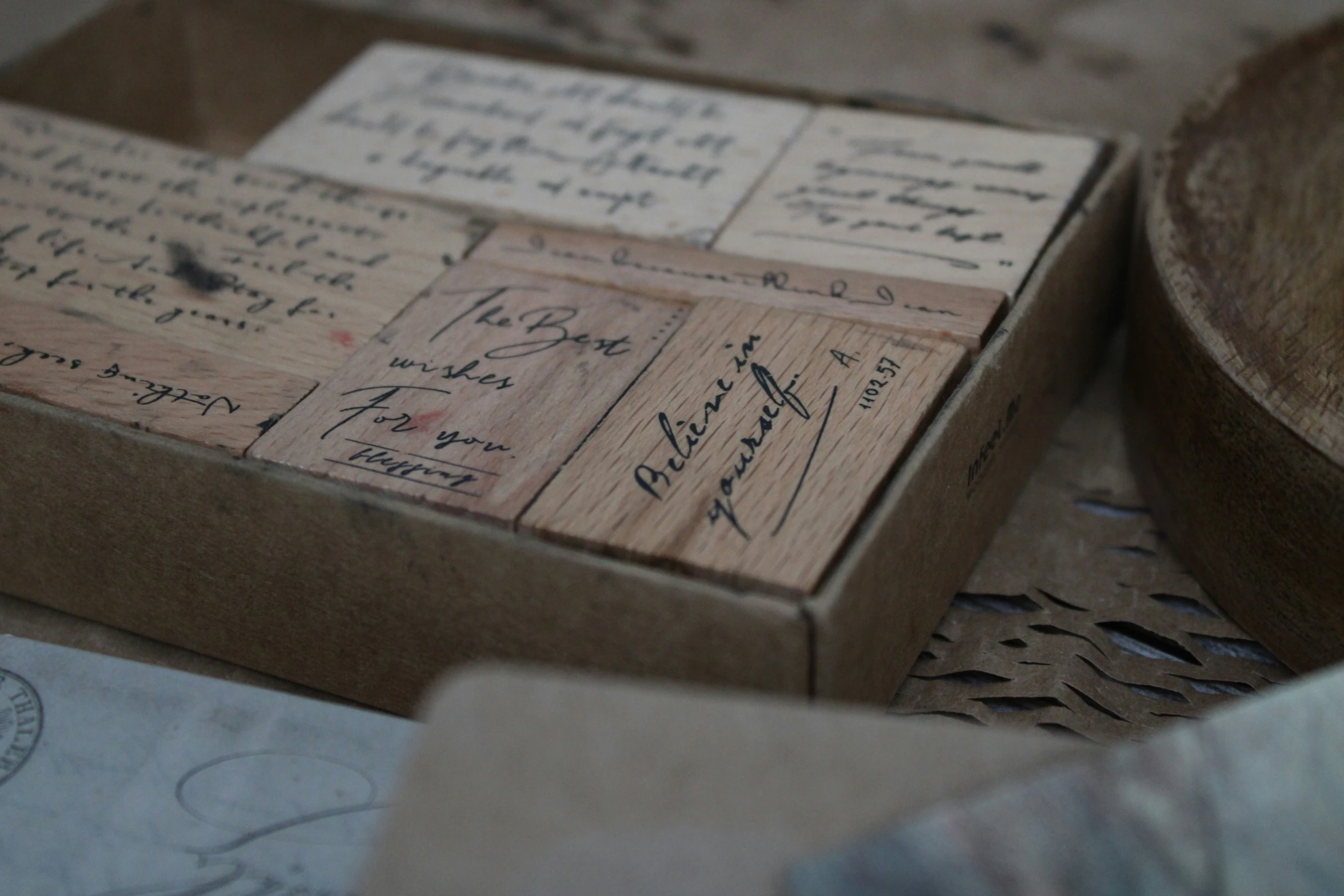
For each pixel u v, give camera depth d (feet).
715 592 0.82
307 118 1.09
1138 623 0.94
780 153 1.04
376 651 0.90
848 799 0.75
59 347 0.93
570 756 0.76
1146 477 0.98
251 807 0.85
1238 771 0.76
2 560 0.95
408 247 0.99
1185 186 0.98
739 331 0.92
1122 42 1.26
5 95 1.12
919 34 1.28
